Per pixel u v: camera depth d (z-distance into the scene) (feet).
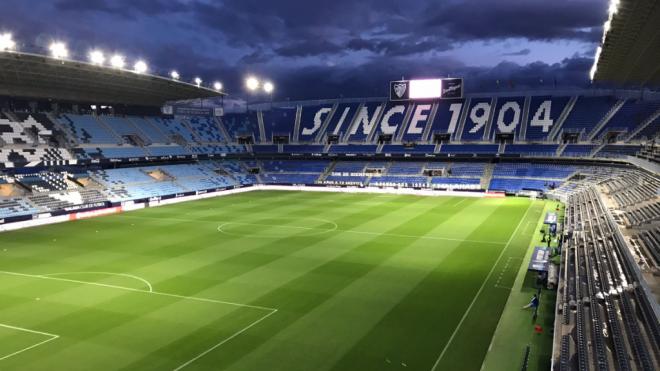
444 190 249.14
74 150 218.59
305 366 62.95
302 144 310.86
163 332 73.87
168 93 250.98
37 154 201.36
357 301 87.04
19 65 173.47
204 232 151.02
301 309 83.20
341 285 96.17
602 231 104.68
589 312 64.49
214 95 263.90
